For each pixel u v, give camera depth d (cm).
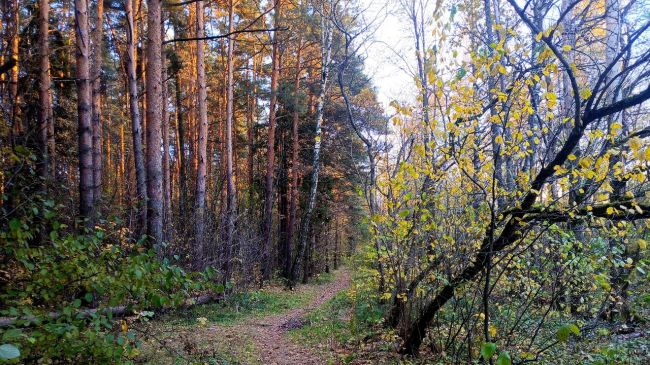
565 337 283
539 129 492
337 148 1958
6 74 909
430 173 486
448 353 588
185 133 2630
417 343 623
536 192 422
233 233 1338
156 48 889
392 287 650
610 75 612
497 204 501
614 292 542
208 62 2352
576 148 493
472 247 517
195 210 1224
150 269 319
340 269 3219
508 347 495
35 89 1044
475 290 517
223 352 684
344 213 2384
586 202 453
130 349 322
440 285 587
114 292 323
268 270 1823
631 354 530
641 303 564
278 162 2292
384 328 755
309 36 1529
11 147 381
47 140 934
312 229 2239
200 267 1101
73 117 1596
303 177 2181
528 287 523
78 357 303
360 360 654
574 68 374
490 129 488
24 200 345
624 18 607
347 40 704
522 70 419
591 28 620
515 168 561
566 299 580
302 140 2108
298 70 1859
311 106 2172
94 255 345
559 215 413
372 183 597
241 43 2011
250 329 941
